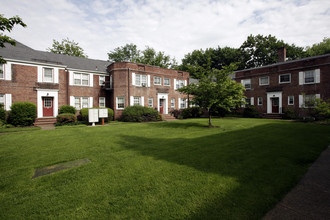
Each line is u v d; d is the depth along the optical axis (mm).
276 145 6156
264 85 22625
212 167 4078
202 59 42219
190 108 21906
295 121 16234
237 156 4895
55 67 16969
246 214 2357
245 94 24797
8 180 3578
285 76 20672
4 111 13117
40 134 9258
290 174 3631
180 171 3863
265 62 36938
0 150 5941
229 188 3066
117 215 2393
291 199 2719
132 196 2863
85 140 7555
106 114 15086
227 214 2361
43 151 5789
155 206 2582
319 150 5453
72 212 2479
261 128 10828
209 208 2502
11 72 14664
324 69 17594
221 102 11094
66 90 17750
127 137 8219
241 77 25281
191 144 6531
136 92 19297
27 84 15398
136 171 3908
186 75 24578
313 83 18297
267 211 2426
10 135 8977
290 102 20078
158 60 39031
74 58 20891
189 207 2539
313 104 16156
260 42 36875
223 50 39750
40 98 16078
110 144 6738
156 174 3725
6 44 16531
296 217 2277
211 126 12039
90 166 4285
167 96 22359
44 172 4039
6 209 2582
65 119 14820
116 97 18844
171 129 10938
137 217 2342
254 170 3867
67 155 5316
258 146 6035
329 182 3283
